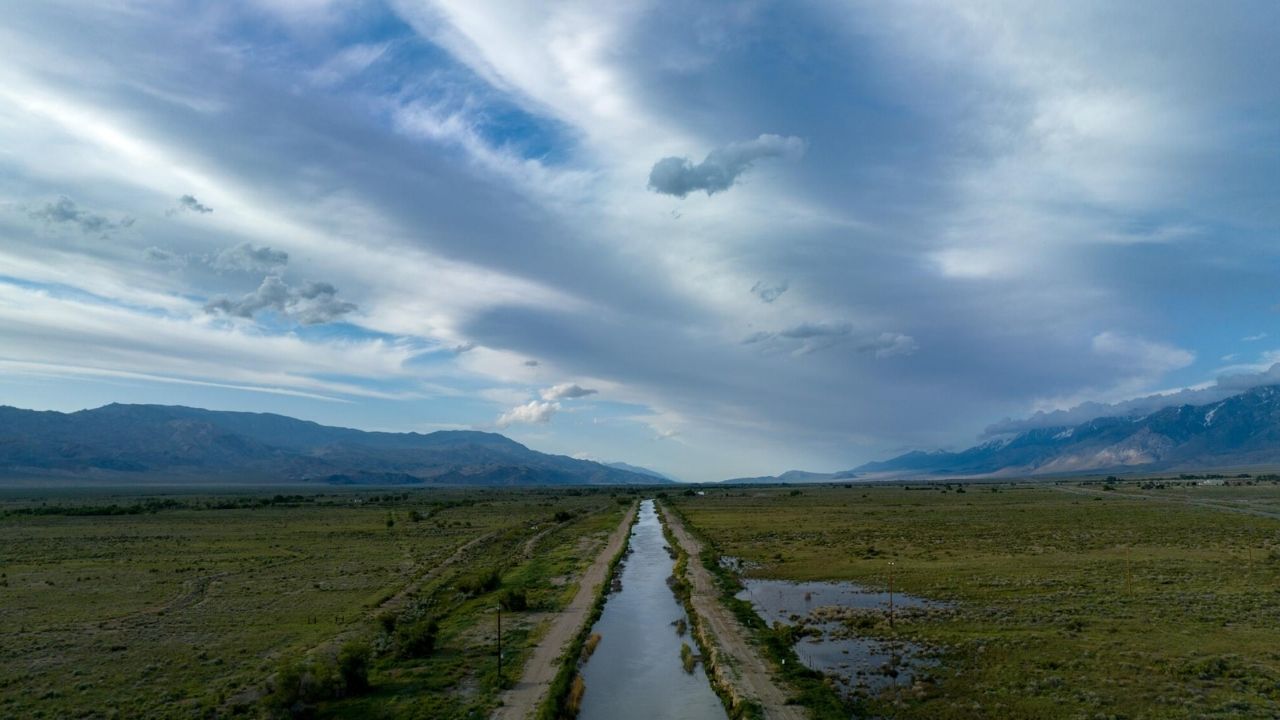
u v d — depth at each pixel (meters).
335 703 34.31
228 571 70.75
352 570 71.50
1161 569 63.75
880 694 35.16
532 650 43.19
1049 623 46.22
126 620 50.38
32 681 37.12
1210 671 35.94
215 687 36.12
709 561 75.94
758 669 39.09
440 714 32.66
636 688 37.94
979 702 33.31
